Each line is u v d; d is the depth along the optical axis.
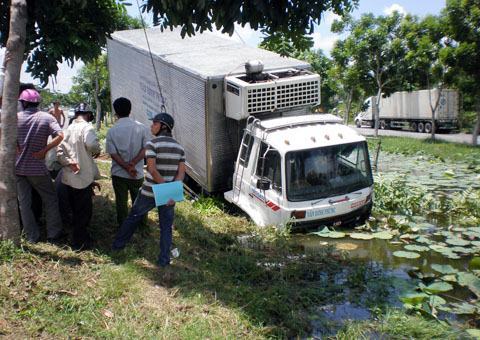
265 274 6.46
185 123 10.42
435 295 5.95
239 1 6.39
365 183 8.84
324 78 36.44
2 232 5.65
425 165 16.34
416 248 7.60
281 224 8.23
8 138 5.51
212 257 6.87
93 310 4.86
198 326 4.77
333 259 7.23
